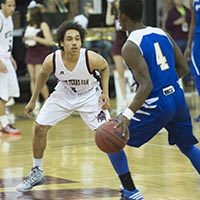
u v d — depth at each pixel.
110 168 14.90
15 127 22.97
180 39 30.75
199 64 17.73
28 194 12.52
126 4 11.09
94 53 12.48
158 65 11.01
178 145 11.83
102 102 12.51
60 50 12.59
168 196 12.05
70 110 12.75
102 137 10.57
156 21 35.50
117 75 30.06
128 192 11.20
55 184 13.34
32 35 26.12
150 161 15.58
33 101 12.84
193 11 18.14
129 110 10.63
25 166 15.48
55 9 33.47
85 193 12.46
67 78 12.50
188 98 30.39
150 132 11.22
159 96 11.02
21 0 33.91
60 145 18.53
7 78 20.89
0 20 20.45
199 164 11.80
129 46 10.82
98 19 31.58
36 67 26.34
